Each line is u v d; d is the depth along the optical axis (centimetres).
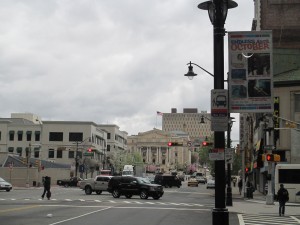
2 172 8169
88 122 11375
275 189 4097
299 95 4719
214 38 1120
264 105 1188
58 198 4044
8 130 11481
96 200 3762
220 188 1067
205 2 1136
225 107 1095
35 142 11400
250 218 2394
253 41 1202
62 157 11262
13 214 2391
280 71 5472
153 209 2834
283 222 2200
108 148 14650
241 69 1202
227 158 3497
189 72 3203
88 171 10731
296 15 5581
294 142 4678
